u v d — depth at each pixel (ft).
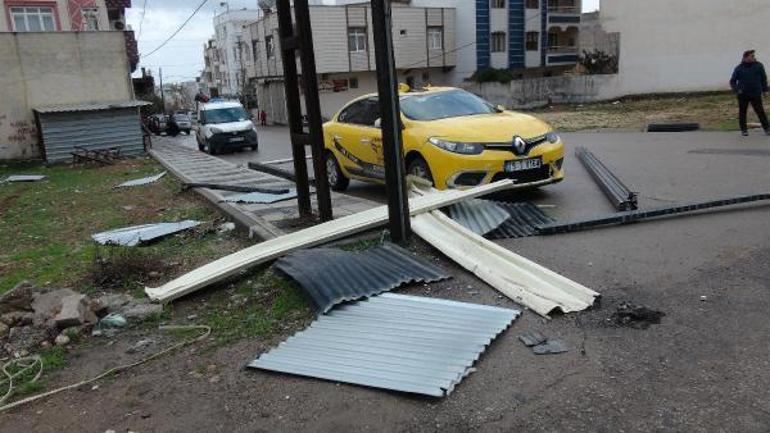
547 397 10.62
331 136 33.68
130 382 12.60
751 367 11.08
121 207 37.06
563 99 114.01
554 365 11.69
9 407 11.85
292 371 12.16
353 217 22.22
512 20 150.61
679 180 29.40
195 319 15.83
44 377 13.15
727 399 10.15
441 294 15.78
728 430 9.36
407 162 27.84
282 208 28.30
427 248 19.33
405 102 29.30
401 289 16.19
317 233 20.62
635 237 19.81
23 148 76.74
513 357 12.12
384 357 12.30
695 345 12.06
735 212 21.86
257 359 12.87
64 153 74.08
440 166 25.38
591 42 130.62
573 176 32.96
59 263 23.59
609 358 11.81
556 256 18.52
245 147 76.64
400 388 11.04
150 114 185.57
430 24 145.48
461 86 137.49
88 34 77.87
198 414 11.10
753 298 14.08
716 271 16.05
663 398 10.33
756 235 18.88
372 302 15.11
